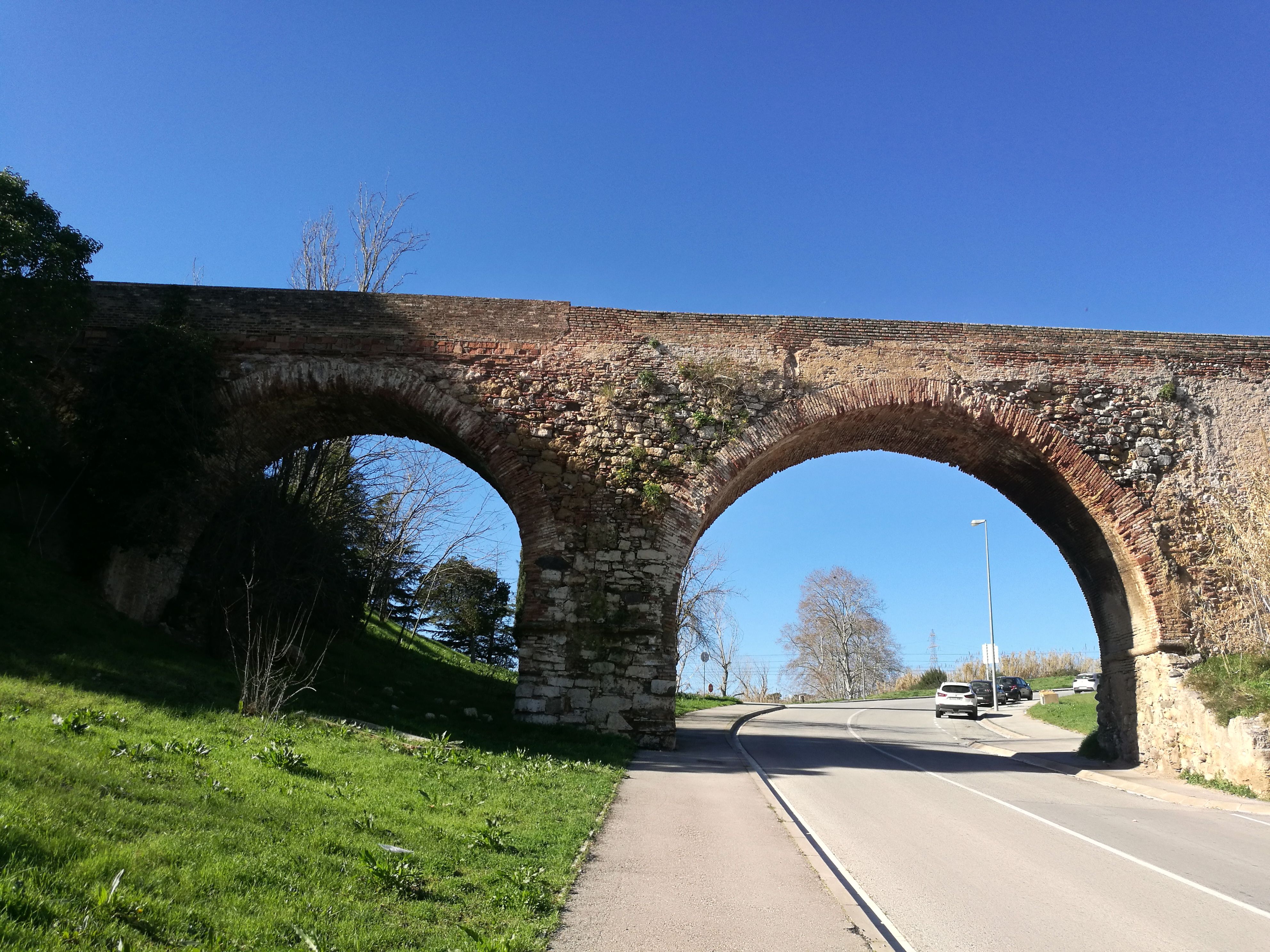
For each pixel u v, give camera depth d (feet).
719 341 64.85
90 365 60.54
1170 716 60.18
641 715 58.95
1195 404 65.98
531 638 59.47
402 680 76.48
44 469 54.44
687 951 18.60
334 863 20.74
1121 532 63.31
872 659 284.20
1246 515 63.31
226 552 61.36
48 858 16.52
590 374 63.67
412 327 63.67
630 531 61.26
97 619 50.70
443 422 62.34
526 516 61.05
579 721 58.70
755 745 75.46
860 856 29.66
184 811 22.06
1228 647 61.36
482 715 63.57
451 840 25.55
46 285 50.52
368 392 62.64
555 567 60.34
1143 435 65.26
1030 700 187.83
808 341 65.36
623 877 24.47
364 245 95.35
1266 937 21.90
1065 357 66.33
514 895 21.01
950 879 26.78
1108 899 25.22
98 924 14.49
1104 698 71.10
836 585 274.77
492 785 36.01
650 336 64.64
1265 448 65.21
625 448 62.54
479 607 141.90
